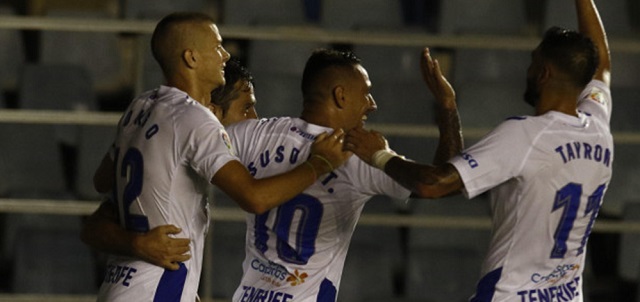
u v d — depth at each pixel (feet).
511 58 87.51
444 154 44.65
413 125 82.23
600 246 81.82
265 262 44.32
